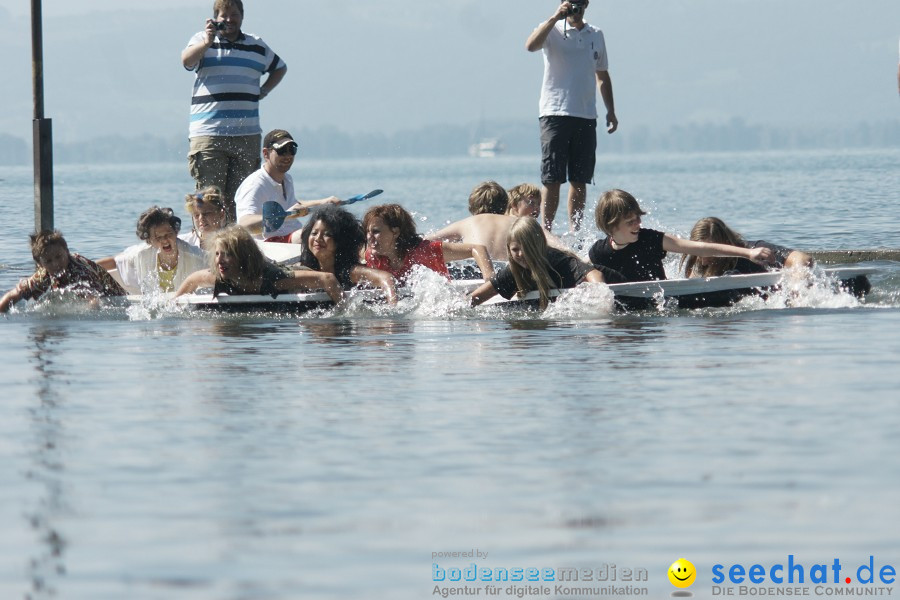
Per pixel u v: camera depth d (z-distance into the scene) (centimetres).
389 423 1962
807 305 3456
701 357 2570
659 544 1373
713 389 2203
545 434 1870
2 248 5397
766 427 1888
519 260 3378
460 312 3419
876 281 3978
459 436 1867
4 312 3503
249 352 2752
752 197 9469
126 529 1441
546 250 3416
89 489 1602
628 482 1602
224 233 3419
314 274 3450
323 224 3516
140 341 2944
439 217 7825
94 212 8344
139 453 1781
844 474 1616
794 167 19250
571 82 5034
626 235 3531
